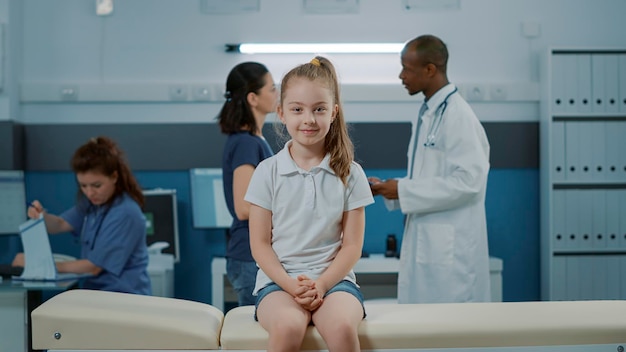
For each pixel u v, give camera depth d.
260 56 4.07
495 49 4.13
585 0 4.15
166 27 4.06
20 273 2.91
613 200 3.97
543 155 4.07
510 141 4.13
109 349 1.72
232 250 2.55
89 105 4.05
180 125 4.07
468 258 2.69
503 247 4.17
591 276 3.98
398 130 4.10
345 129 1.88
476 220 2.72
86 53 4.04
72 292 2.02
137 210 2.96
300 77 1.78
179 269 4.08
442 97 2.78
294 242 1.82
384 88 4.05
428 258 2.71
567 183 3.99
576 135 3.98
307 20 4.08
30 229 2.81
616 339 1.73
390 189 2.71
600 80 3.98
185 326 1.74
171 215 3.96
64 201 4.04
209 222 3.98
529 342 1.71
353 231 1.84
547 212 4.01
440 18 4.11
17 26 3.98
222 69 4.08
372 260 3.71
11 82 3.89
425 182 2.67
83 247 3.00
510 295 4.18
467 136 2.70
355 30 4.09
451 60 4.12
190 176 4.00
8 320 2.80
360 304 1.74
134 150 4.05
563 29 4.15
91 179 2.86
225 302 4.09
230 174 2.58
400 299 2.79
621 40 4.17
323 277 1.74
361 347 1.68
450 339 1.69
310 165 1.85
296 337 1.60
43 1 4.02
